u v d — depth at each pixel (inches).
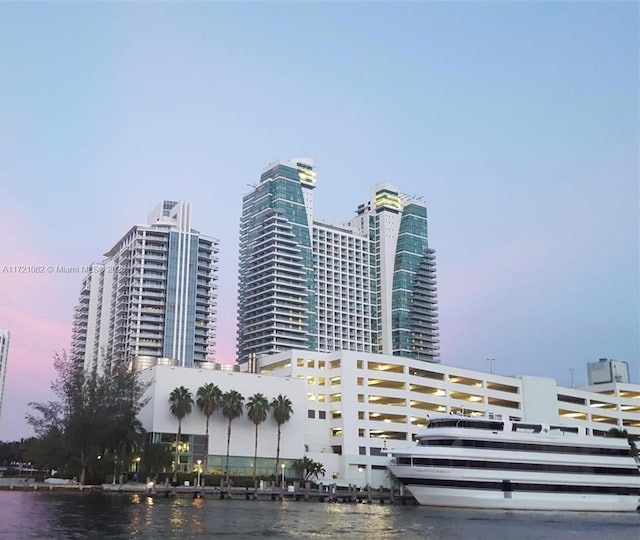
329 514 4065.0
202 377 6156.5
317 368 7003.0
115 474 5605.3
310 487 6141.7
